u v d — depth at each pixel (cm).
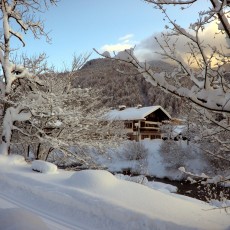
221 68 449
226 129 459
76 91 1762
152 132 5156
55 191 906
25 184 1025
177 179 2989
